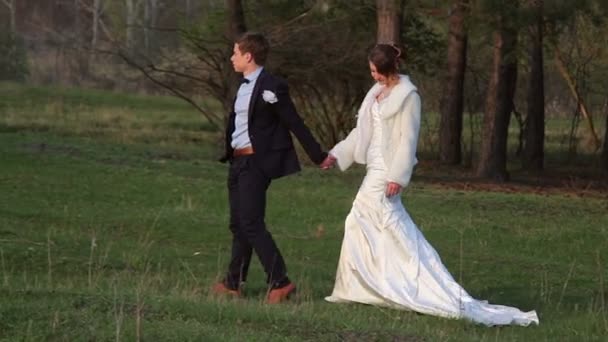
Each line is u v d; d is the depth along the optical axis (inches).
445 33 2817.4
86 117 3403.1
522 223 1466.5
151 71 2496.3
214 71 2359.7
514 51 2267.5
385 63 777.6
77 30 2687.0
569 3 1934.1
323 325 657.0
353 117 2600.9
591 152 3294.8
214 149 2615.7
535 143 2768.2
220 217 1387.8
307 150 788.6
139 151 2358.5
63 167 1815.9
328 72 2476.6
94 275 910.4
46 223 1269.7
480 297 908.0
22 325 597.3
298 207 1515.7
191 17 2418.8
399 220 774.5
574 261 1168.2
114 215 1358.3
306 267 1051.3
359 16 2368.4
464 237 1328.7
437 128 3193.9
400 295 759.7
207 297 765.9
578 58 2979.8
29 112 3400.6
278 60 2397.9
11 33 4347.9
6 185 1571.1
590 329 765.3
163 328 609.0
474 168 2608.3
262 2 2413.9
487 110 2346.2
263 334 625.3
